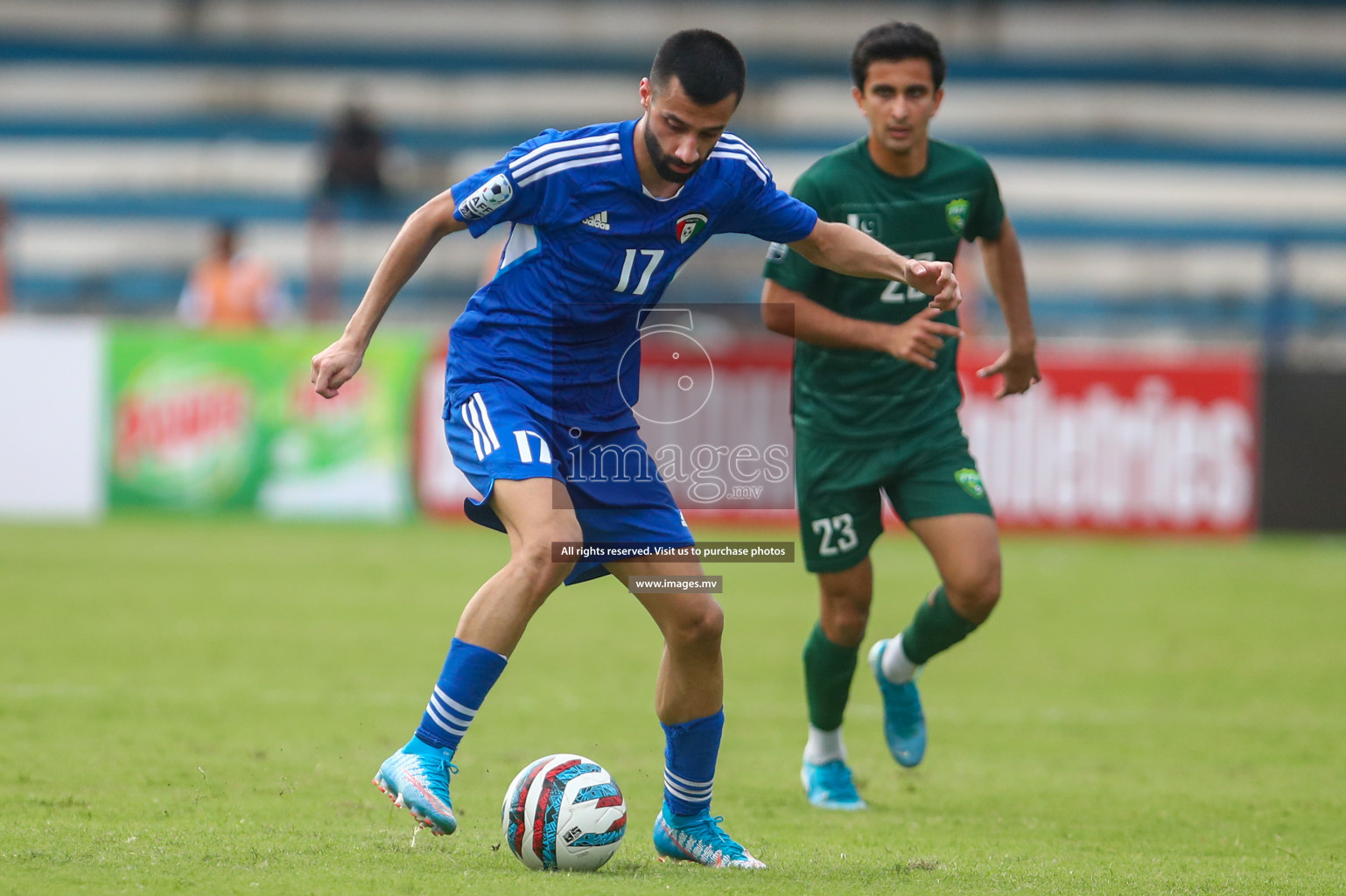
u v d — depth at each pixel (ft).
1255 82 252.62
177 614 99.09
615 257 44.45
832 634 58.39
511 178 43.55
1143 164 245.65
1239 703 81.51
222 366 143.74
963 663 92.07
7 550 124.26
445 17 255.50
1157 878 44.73
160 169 240.94
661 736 69.05
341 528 142.61
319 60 253.03
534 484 42.55
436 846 46.06
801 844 50.06
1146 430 143.95
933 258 60.44
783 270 58.39
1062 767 65.77
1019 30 256.32
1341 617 109.50
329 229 175.01
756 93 252.62
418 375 144.56
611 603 113.70
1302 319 185.16
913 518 58.90
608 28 257.14
